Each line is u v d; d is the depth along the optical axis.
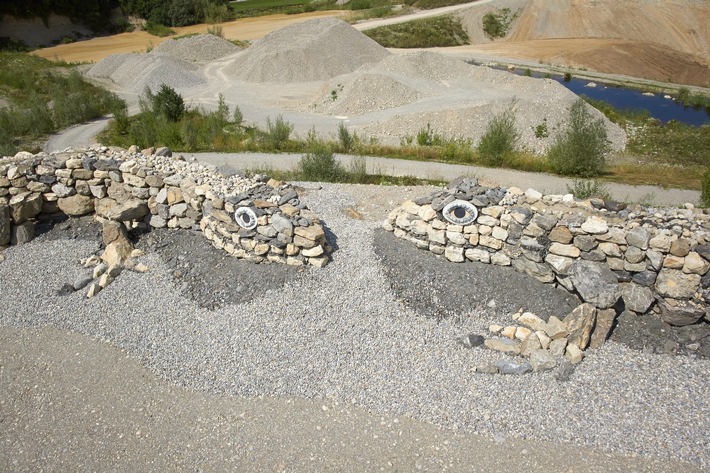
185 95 32.28
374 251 9.75
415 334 8.05
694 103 31.66
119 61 37.41
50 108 28.25
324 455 6.17
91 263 10.12
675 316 7.75
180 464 6.14
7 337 8.45
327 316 8.34
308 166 16.27
